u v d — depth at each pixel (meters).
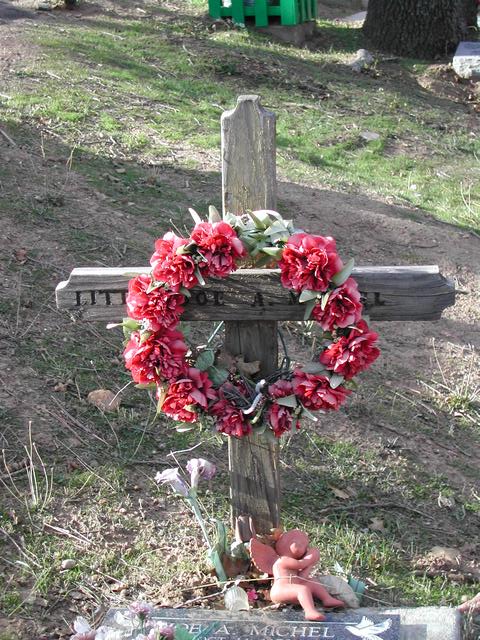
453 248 4.56
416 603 2.69
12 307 3.46
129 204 4.25
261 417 2.55
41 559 2.66
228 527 2.81
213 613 2.47
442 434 3.37
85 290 2.57
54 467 2.92
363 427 3.30
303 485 3.03
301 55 7.53
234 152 2.54
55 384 3.19
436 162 5.82
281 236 2.49
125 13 7.84
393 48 7.98
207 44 7.23
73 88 5.68
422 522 2.98
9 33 6.65
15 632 2.49
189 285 2.45
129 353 2.50
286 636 2.39
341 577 2.66
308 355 3.57
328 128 6.05
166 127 5.38
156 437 3.09
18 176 4.23
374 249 4.40
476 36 8.53
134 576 2.67
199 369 2.55
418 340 3.86
